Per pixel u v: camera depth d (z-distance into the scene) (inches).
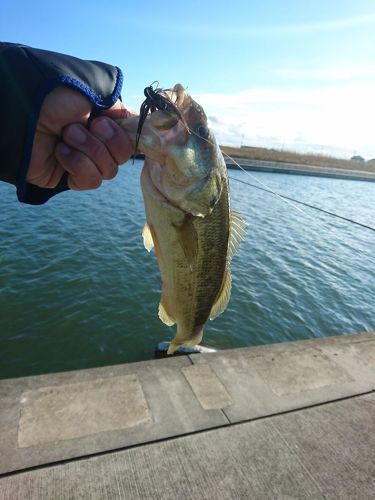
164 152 12.9
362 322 70.3
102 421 22.0
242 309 66.4
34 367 45.2
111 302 60.3
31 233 88.1
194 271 15.1
